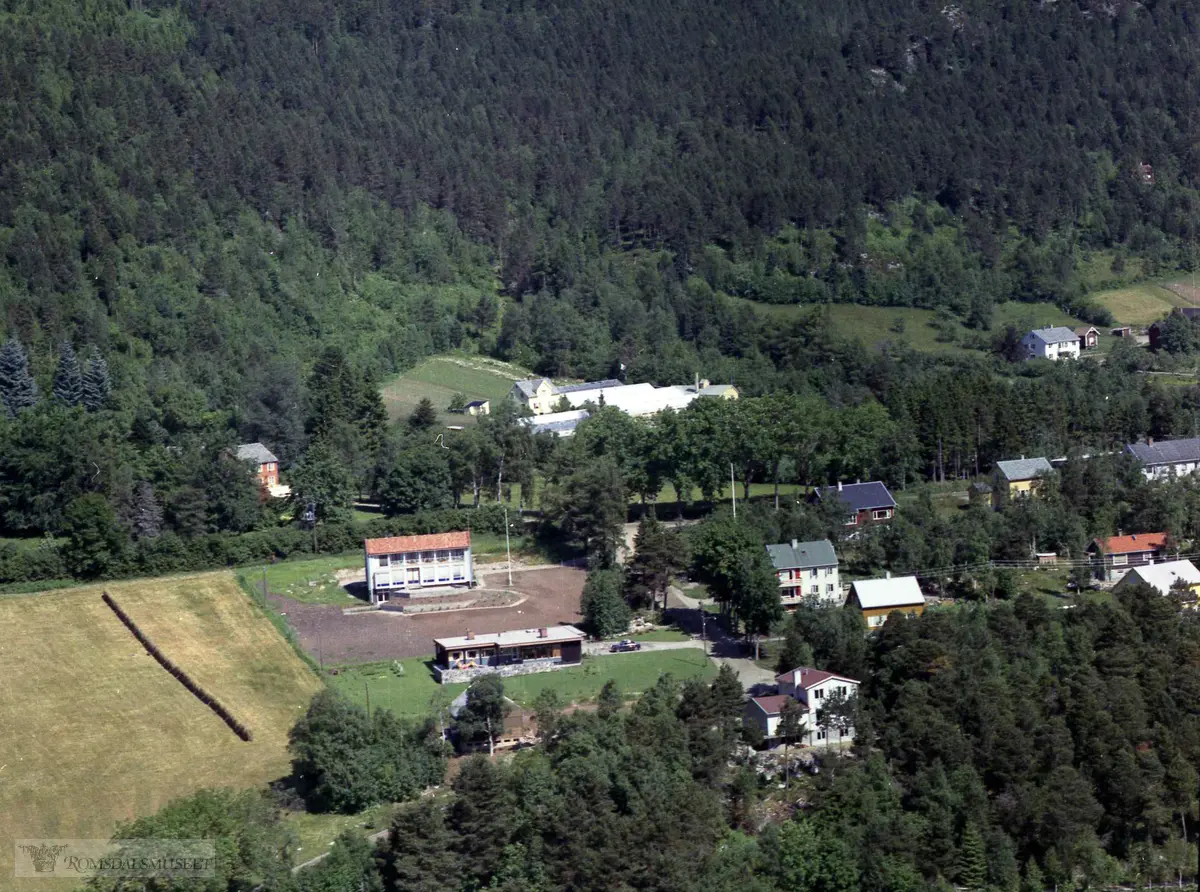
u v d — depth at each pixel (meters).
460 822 110.81
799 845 111.56
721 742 123.62
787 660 140.75
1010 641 142.62
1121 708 126.88
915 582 157.88
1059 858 114.81
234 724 137.62
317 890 106.69
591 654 153.50
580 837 109.44
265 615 166.00
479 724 128.38
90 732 137.25
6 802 123.81
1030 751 121.81
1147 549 172.25
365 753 122.50
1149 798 119.19
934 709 127.56
